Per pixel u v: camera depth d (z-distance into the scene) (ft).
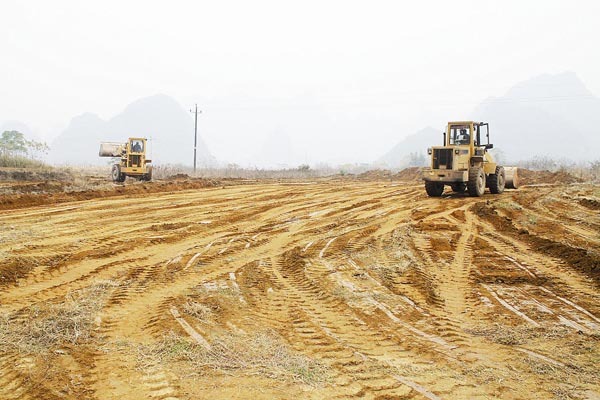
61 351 17.07
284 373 15.67
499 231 40.42
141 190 71.97
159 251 33.83
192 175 119.24
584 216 45.68
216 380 15.11
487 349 18.26
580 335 19.66
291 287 25.86
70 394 14.10
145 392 14.28
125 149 92.48
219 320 20.72
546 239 35.45
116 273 27.89
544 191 68.59
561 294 24.98
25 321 19.85
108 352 17.15
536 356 17.62
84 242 35.24
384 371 16.15
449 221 44.88
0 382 14.76
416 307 23.02
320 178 134.62
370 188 83.51
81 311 21.06
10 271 26.66
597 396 14.71
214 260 31.58
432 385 15.20
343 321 21.04
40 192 64.49
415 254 32.91
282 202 61.16
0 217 44.88
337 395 14.38
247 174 143.13
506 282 26.99
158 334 18.86
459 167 62.95
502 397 14.55
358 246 35.22
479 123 65.62
